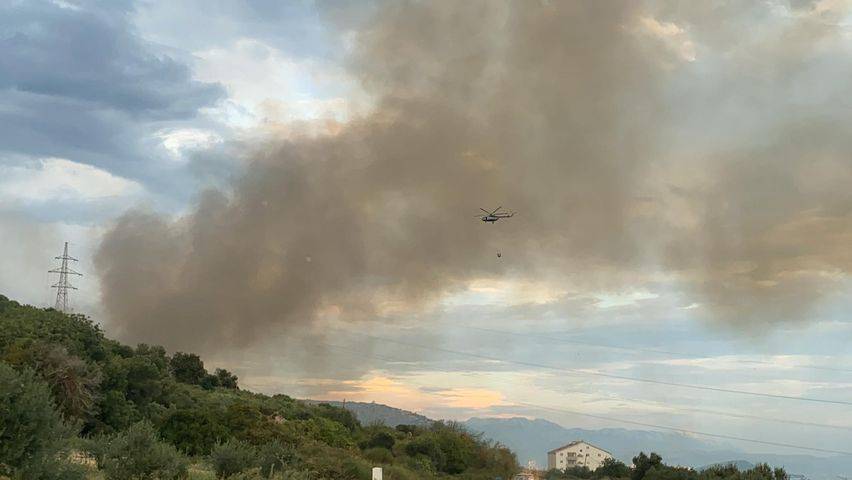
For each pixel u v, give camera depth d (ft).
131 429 113.50
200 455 193.88
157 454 111.65
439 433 369.30
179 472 118.83
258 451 170.09
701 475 354.33
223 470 140.87
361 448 329.11
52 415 86.22
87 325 290.76
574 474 442.91
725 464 359.46
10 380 84.23
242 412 238.68
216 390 417.90
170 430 204.03
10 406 82.02
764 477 328.49
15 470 81.56
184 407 280.72
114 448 111.04
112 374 246.06
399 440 358.84
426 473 303.48
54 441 86.89
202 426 205.98
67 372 199.31
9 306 303.27
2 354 204.95
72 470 88.43
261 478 134.21
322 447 238.89
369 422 414.82
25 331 246.27
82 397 199.82
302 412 369.50
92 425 206.59
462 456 351.05
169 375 346.33
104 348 287.89
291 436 235.20
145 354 357.00
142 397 258.57
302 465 174.91
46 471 84.74
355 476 220.23
